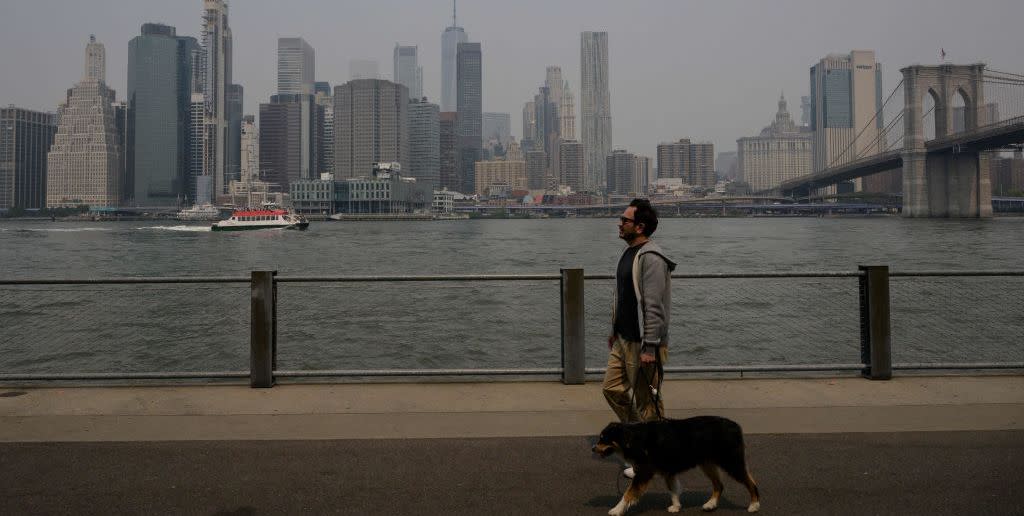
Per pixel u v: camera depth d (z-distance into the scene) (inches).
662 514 202.4
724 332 744.3
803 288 709.3
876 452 242.8
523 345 702.5
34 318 493.4
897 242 3422.7
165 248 3489.2
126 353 668.7
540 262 2458.2
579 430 267.6
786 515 198.5
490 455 242.2
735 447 196.9
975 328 712.4
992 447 246.5
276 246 3656.5
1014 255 2507.4
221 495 209.9
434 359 656.4
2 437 258.1
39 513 197.5
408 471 228.1
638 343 235.9
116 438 257.3
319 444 252.1
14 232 6043.3
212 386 328.5
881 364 339.3
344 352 679.7
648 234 237.3
